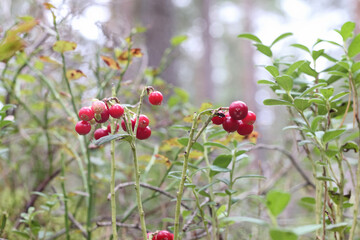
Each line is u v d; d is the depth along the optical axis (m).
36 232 0.34
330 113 0.31
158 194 0.37
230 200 0.30
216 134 0.33
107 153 0.57
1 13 0.52
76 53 0.47
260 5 2.97
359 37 0.29
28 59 0.43
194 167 0.32
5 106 0.31
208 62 2.68
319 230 0.30
